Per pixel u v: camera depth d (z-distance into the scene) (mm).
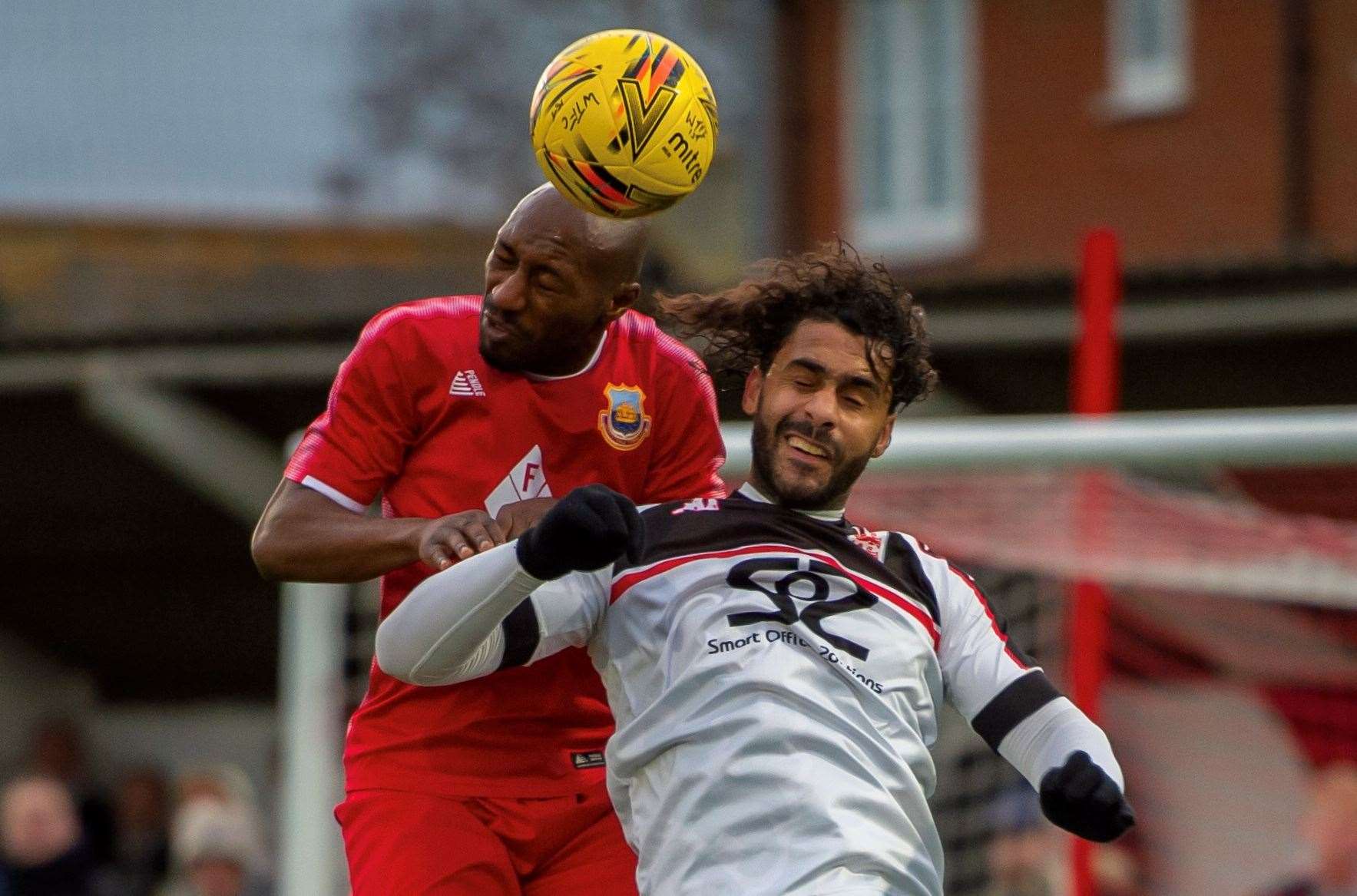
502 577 7602
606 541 7359
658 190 8062
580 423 8883
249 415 26812
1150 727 18438
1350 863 17359
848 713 7996
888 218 38906
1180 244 35094
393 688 9062
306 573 8406
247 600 31094
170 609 31484
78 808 28234
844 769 7871
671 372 9172
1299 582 16219
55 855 22656
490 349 8703
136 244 39406
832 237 9094
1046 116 37250
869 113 38875
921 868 7918
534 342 8609
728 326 8773
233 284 39062
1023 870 17969
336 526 8359
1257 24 34188
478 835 8914
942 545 16453
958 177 38344
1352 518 17516
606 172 8008
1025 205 37469
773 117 38719
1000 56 37812
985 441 14438
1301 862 17781
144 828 27766
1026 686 8266
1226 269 22094
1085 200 36625
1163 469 16953
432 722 8977
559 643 8312
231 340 25312
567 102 7988
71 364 25766
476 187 55875
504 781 8984
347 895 16016
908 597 8414
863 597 8289
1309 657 17891
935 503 16375
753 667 7996
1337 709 17797
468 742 8961
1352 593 16156
